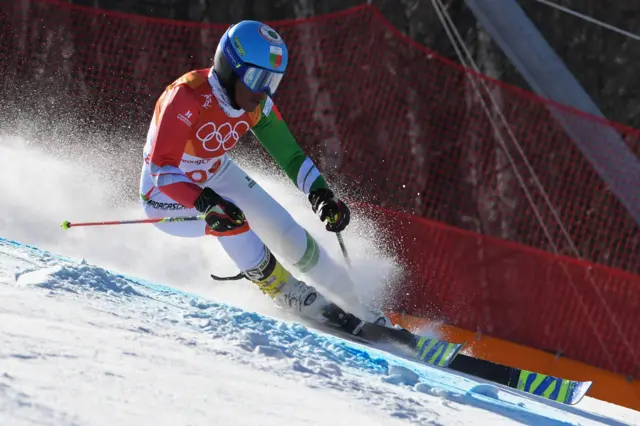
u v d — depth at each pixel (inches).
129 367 190.2
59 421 133.3
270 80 459.2
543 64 1278.3
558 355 927.7
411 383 299.6
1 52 1472.7
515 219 1294.3
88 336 215.3
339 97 1398.9
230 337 285.3
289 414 184.1
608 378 887.1
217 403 176.7
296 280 519.5
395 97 1386.6
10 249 402.9
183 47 1466.5
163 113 453.4
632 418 483.5
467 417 244.5
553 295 1005.8
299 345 317.4
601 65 1349.7
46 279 311.7
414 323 921.5
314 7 1446.9
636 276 1007.6
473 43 1392.7
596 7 1349.7
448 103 1371.8
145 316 290.7
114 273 407.5
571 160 1294.3
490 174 1328.7
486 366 473.7
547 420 298.0
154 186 498.3
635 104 1339.8
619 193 1217.4
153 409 157.6
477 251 1018.7
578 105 1262.3
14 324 205.9
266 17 1459.2
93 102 1448.1
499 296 991.6
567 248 1259.2
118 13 1485.0
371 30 1416.1
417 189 1339.8
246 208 522.6
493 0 1302.9
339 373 266.4
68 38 1476.4
